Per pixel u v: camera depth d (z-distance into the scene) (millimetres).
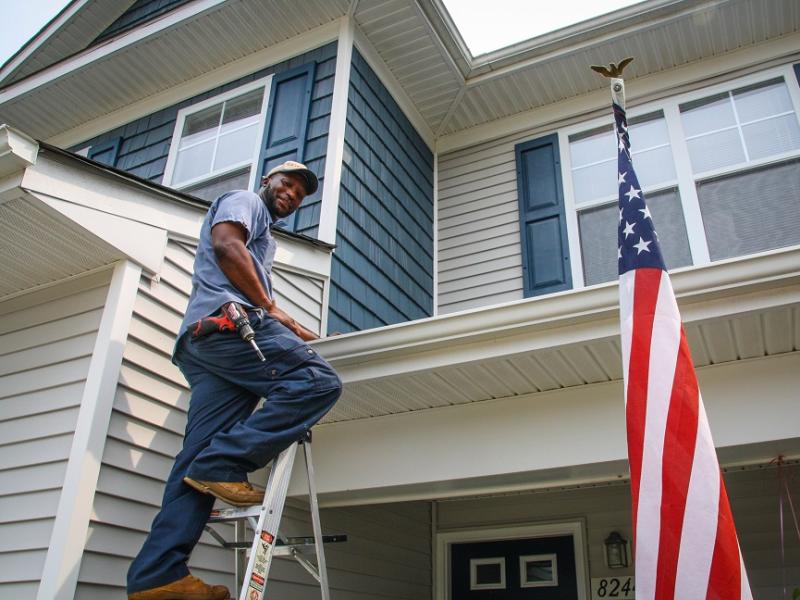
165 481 2770
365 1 4812
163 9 6043
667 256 4625
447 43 5176
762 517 3877
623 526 4352
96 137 5941
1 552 2461
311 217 4250
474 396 3086
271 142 4758
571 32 5156
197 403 2244
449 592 4688
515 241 5277
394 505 4500
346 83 4688
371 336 2861
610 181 5141
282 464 2164
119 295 2738
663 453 2053
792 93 4777
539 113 5664
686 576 1918
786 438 2553
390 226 4906
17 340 2936
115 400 2635
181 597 1913
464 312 2715
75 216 2561
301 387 2141
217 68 5453
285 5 4914
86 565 2383
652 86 5266
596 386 2943
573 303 2562
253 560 1951
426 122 5867
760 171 4641
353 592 3881
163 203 3031
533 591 4473
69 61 5621
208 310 2215
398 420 3281
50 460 2551
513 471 2930
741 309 2383
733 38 5020
